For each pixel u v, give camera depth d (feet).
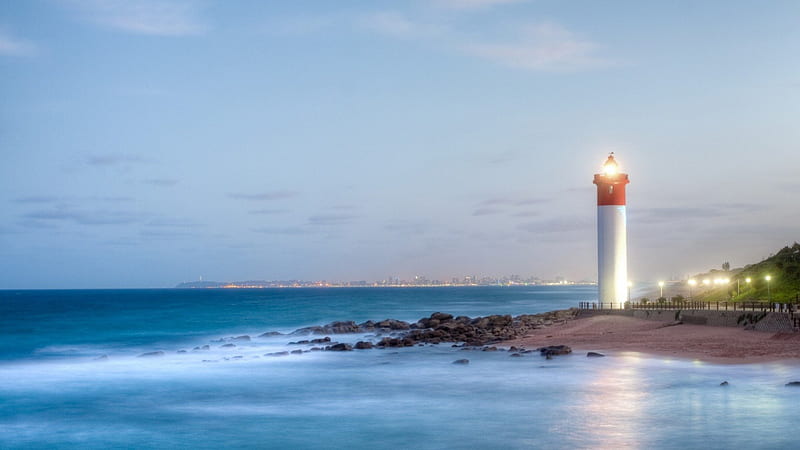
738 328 207.31
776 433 102.32
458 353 207.10
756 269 318.45
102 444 108.37
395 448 100.73
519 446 99.55
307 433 110.73
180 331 333.01
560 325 260.42
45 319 435.53
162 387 156.97
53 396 147.64
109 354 228.63
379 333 288.92
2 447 107.65
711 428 105.70
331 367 182.80
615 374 156.46
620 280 270.67
